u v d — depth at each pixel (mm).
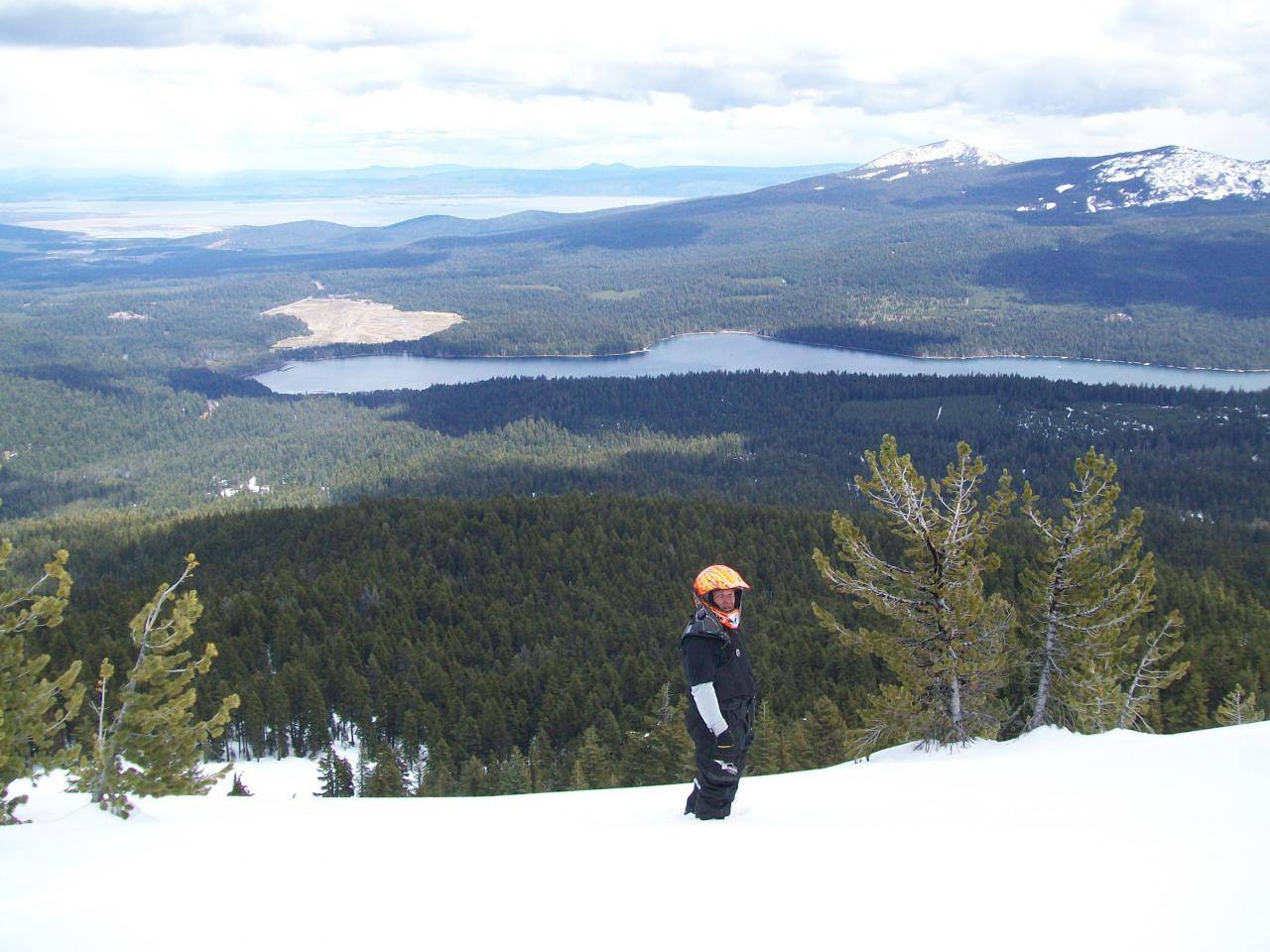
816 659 61719
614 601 86375
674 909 4043
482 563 99688
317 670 65688
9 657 12328
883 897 4051
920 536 17906
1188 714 37688
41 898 4348
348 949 3643
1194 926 3516
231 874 4699
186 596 13648
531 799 8953
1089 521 18297
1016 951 3420
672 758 38531
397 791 44688
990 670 17719
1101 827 5246
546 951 3625
